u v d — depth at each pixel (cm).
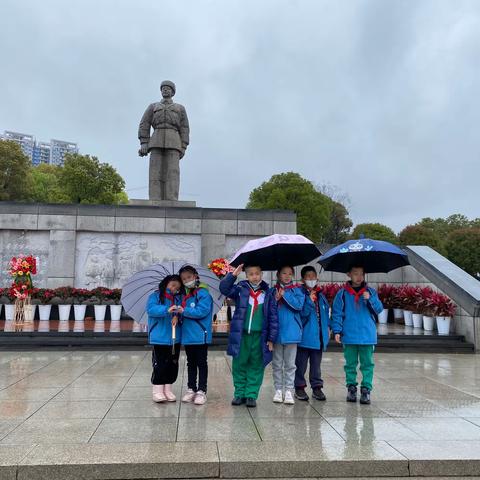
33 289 1163
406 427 454
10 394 568
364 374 552
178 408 514
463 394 595
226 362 809
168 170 1575
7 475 348
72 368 739
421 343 988
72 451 379
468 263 4019
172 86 1616
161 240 1434
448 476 369
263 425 455
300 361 567
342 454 381
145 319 566
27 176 3716
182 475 359
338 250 558
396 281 1442
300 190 4012
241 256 525
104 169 3678
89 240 1406
